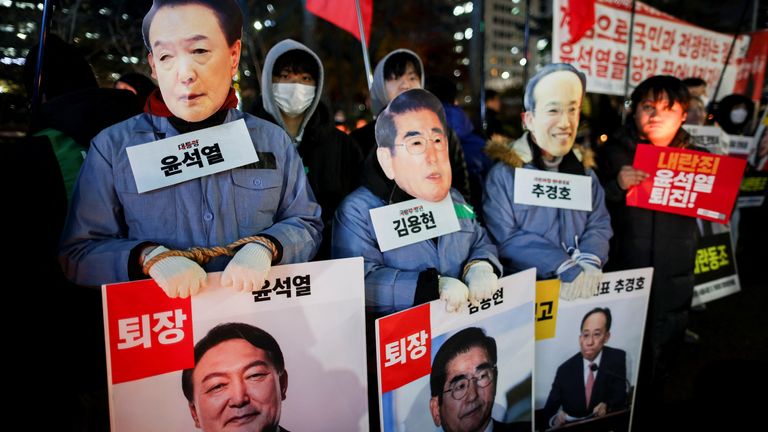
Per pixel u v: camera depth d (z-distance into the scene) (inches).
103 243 50.4
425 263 66.0
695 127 130.8
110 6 150.1
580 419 79.1
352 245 65.1
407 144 61.8
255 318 51.6
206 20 49.5
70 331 60.8
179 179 51.9
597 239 81.7
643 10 143.4
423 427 61.0
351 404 56.7
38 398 56.9
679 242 95.2
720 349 129.2
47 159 59.2
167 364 48.6
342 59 410.9
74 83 77.5
